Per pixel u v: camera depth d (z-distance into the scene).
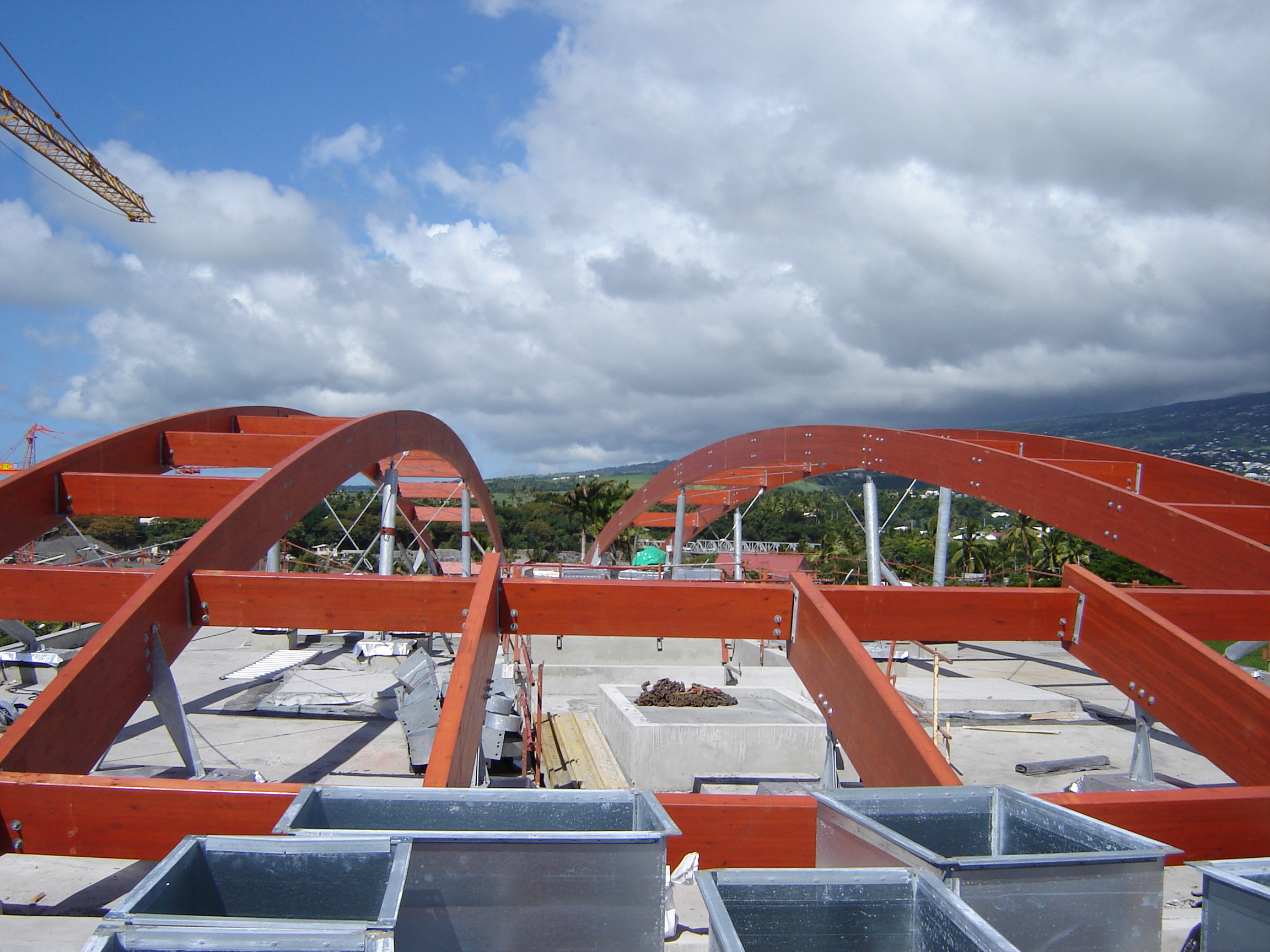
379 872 2.95
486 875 3.06
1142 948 3.08
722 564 31.84
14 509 12.44
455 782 5.85
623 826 3.65
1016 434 25.42
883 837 3.18
